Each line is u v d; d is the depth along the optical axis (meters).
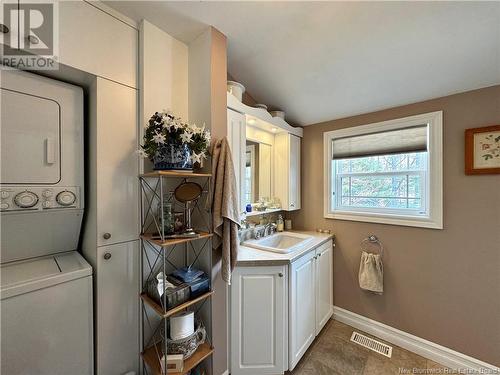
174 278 1.26
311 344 1.84
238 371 1.44
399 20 1.26
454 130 1.61
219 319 1.37
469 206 1.56
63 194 1.09
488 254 1.50
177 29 1.32
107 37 1.13
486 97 1.50
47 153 1.05
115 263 1.16
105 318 1.12
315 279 1.87
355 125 2.11
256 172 2.20
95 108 1.11
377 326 1.95
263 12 1.24
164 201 1.36
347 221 2.15
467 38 1.28
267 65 1.75
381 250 1.94
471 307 1.56
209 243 1.32
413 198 1.85
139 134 1.24
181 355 1.15
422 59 1.46
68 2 1.00
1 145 0.94
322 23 1.33
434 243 1.70
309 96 2.00
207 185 1.35
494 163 1.47
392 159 1.96
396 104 1.87
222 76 1.40
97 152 1.10
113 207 1.15
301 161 2.48
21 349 0.88
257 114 1.84
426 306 1.73
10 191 0.96
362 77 1.69
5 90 0.95
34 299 0.91
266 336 1.46
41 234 1.11
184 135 1.08
